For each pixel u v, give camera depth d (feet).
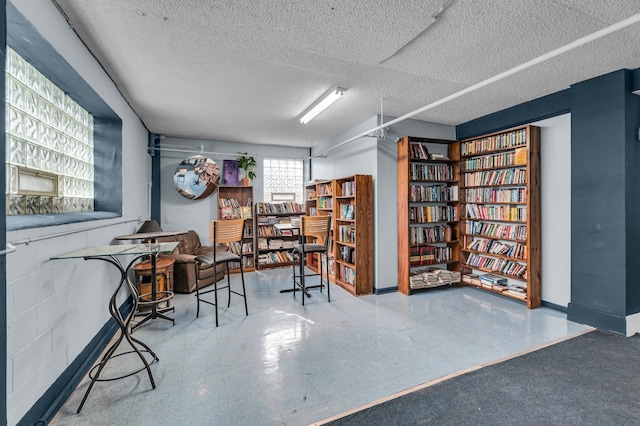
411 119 14.57
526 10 6.31
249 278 16.80
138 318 10.69
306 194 20.04
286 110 13.11
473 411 5.66
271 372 7.11
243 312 11.32
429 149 15.17
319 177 20.30
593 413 5.59
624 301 9.02
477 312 11.27
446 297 13.24
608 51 7.99
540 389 6.35
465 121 14.97
